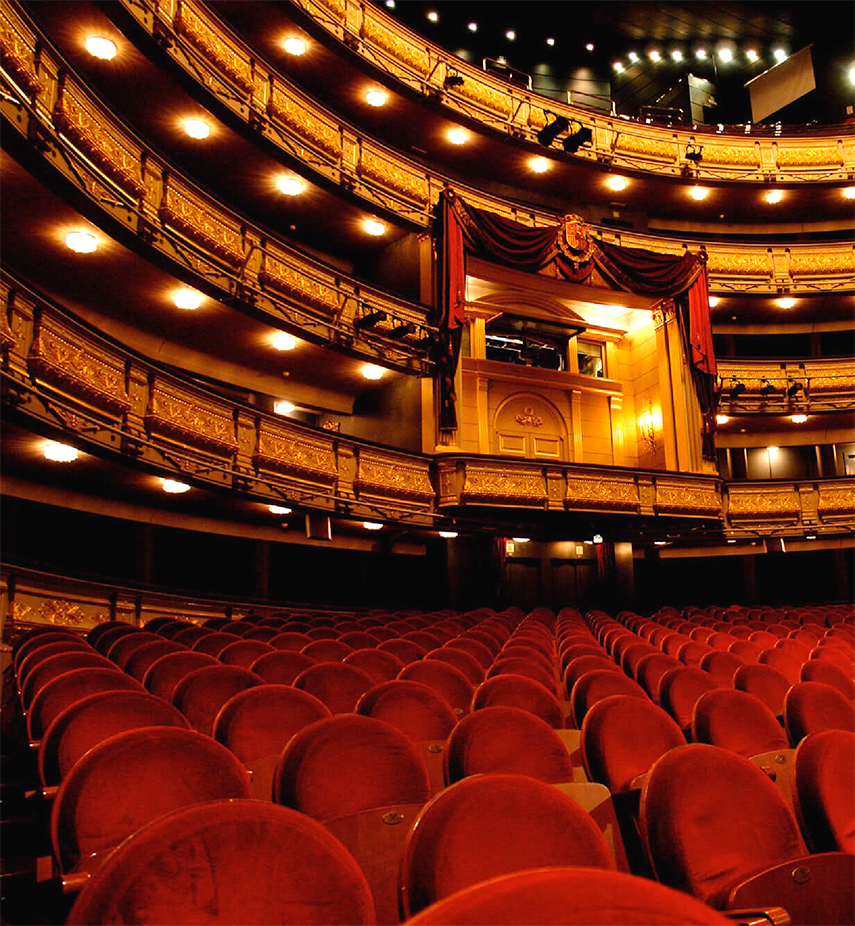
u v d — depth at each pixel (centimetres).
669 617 1193
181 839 154
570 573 1678
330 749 271
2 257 848
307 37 1266
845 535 1684
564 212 1709
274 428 1024
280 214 1302
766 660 621
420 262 1345
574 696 457
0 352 620
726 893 214
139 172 855
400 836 249
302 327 1089
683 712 481
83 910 143
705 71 2188
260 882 156
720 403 1650
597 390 1647
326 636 744
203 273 945
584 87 2170
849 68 2033
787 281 1738
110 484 909
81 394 723
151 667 452
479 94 1552
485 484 1238
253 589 1241
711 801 238
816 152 1797
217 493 948
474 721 308
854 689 530
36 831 325
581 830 194
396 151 1368
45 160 682
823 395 1680
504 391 1566
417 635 727
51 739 302
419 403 1271
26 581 775
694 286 1585
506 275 1466
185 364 1116
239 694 347
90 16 864
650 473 1401
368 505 1133
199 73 1002
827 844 256
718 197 1748
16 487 859
